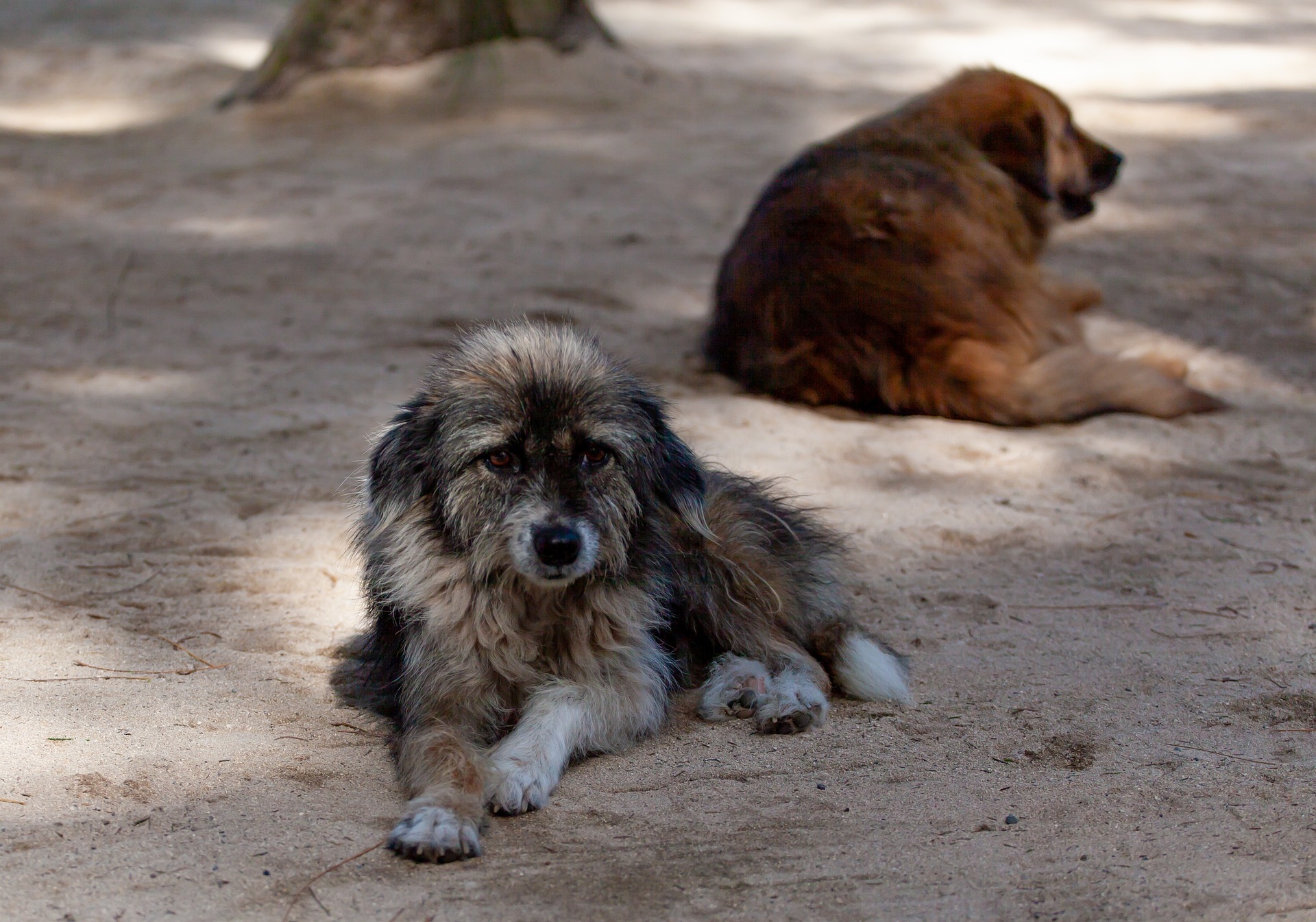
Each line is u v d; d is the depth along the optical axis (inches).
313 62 641.0
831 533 221.1
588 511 169.2
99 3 931.3
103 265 422.3
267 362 339.0
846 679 191.2
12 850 143.8
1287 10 1010.1
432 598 174.1
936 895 140.3
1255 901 137.5
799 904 138.9
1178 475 278.8
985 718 182.2
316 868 143.6
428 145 580.4
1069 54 832.3
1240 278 422.0
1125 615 215.6
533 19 673.6
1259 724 180.1
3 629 201.2
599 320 379.6
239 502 254.5
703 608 197.8
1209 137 589.6
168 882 139.6
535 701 173.5
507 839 151.9
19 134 607.5
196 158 566.9
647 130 608.4
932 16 984.9
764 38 904.9
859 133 348.2
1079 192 368.5
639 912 137.3
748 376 326.3
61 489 257.0
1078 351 315.3
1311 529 251.9
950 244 315.6
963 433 299.7
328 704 184.4
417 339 358.0
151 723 175.0
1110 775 166.2
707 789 164.1
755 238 332.5
